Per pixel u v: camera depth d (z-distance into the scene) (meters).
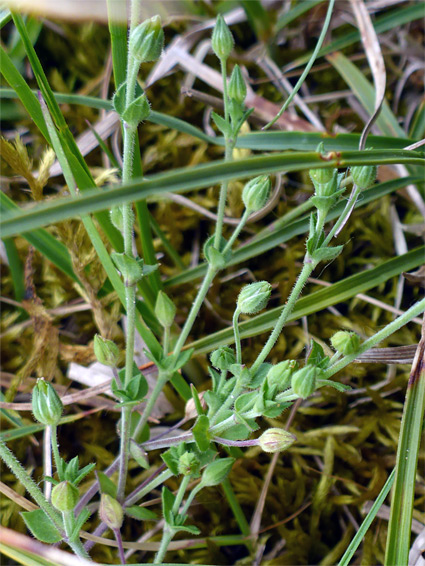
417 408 0.12
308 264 0.11
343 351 0.11
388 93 0.19
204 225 0.17
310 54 0.19
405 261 0.15
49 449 0.14
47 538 0.12
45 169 0.15
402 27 0.19
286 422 0.15
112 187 0.10
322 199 0.11
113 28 0.13
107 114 0.17
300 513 0.15
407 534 0.12
